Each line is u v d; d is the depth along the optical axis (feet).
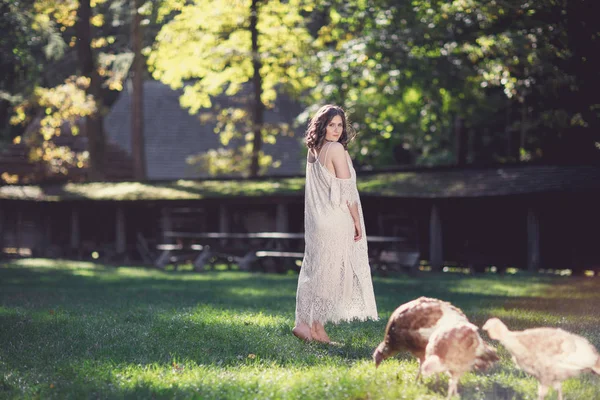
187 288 57.52
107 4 136.98
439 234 91.09
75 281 67.46
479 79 101.65
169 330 29.84
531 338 17.01
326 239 26.45
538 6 65.87
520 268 91.61
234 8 120.16
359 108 120.37
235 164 135.85
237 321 32.89
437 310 19.26
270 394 18.99
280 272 88.33
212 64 123.54
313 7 120.78
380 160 140.67
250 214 107.34
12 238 122.93
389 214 97.81
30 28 100.68
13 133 164.86
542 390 17.12
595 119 75.51
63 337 28.89
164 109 184.96
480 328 30.86
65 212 120.67
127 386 20.39
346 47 102.53
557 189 81.82
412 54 98.63
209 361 23.98
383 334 29.50
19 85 121.19
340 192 26.48
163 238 112.27
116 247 110.93
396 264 85.15
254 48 121.39
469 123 119.96
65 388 20.17
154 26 147.64
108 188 111.96
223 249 93.50
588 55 64.49
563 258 90.43
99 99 128.57
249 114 130.82
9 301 44.60
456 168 93.76
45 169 146.20
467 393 18.97
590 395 18.85
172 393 19.40
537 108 80.53
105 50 145.18
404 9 90.94
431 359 17.40
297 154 177.17
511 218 93.40
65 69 146.10
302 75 116.88
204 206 109.70
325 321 26.86
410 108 123.54
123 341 27.68
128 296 48.55
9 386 20.92
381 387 19.39
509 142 116.57
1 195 114.83
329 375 20.94
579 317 35.65
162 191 106.11
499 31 79.30
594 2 61.36
